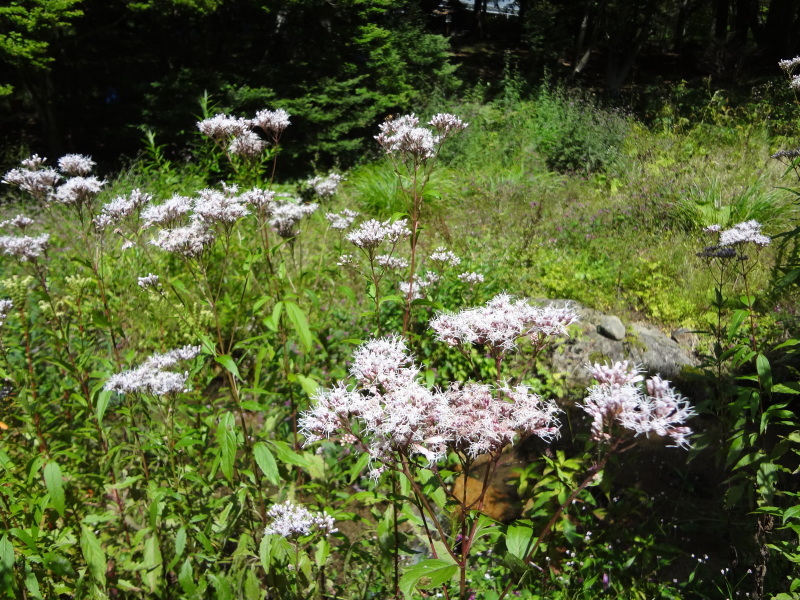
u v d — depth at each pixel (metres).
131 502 3.11
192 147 12.38
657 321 7.11
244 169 4.21
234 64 13.42
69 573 2.48
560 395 6.02
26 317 3.66
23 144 13.84
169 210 3.19
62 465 3.07
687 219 8.80
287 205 3.68
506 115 13.98
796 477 3.68
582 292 7.48
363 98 13.55
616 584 3.22
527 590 3.03
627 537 3.53
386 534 2.70
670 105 14.52
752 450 3.42
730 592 3.13
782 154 4.87
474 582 3.06
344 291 3.27
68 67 14.02
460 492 4.29
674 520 3.86
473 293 6.21
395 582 2.69
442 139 3.47
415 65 15.85
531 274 7.86
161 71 14.04
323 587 2.97
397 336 2.30
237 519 2.85
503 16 27.58
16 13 11.88
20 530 2.36
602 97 16.05
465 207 9.83
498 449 2.05
